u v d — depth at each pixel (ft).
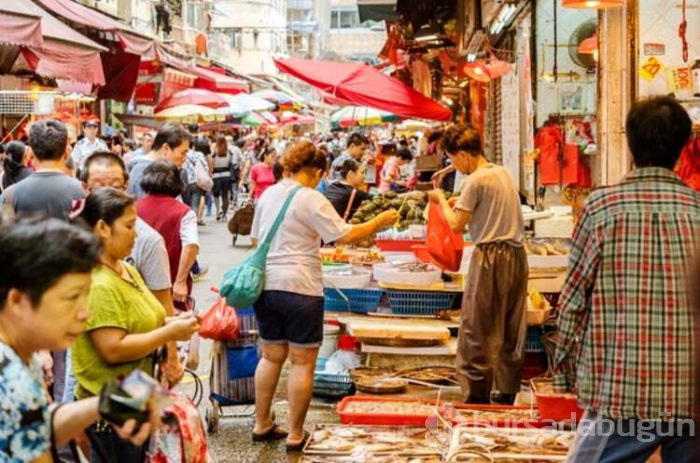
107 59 50.72
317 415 25.40
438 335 27.27
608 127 26.21
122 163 20.42
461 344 24.27
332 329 28.78
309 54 329.31
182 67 64.39
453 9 68.23
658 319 13.44
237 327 23.26
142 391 8.38
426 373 27.37
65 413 9.20
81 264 9.25
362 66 45.11
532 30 40.32
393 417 22.97
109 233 14.11
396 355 28.09
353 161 38.27
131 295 14.20
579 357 14.17
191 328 14.21
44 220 9.39
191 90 80.79
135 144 77.66
